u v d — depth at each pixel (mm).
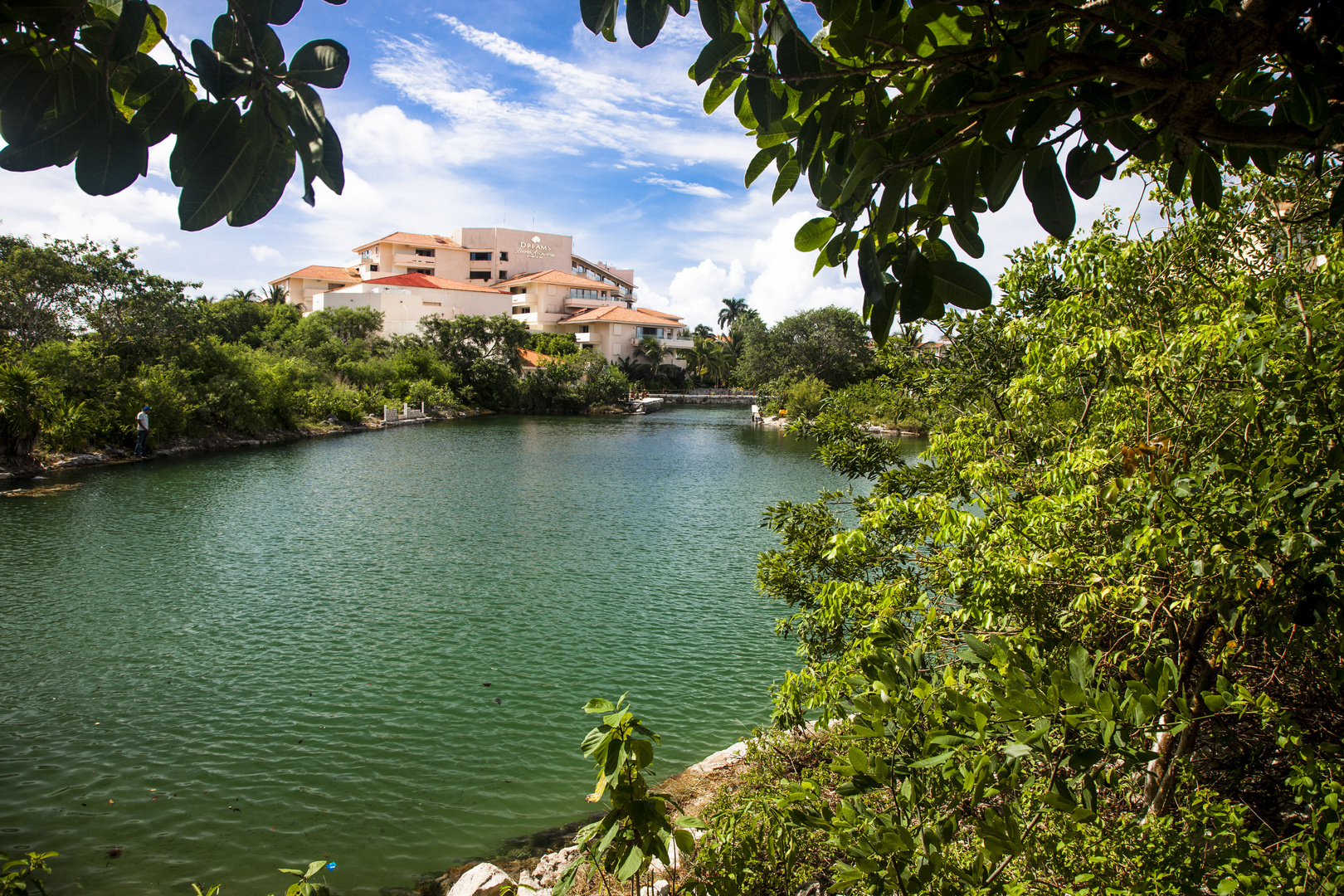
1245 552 2291
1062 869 2412
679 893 3473
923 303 1567
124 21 1064
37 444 23266
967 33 1417
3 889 2875
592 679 8680
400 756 6867
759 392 60375
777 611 11336
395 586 12250
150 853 5363
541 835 5746
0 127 1116
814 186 1617
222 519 16828
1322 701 3076
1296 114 1581
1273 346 2518
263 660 8961
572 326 87438
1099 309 4207
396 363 55625
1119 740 1895
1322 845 1997
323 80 1180
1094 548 3109
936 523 4480
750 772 5836
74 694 7887
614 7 1484
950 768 2152
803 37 1380
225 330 51250
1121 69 1448
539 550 15078
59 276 26672
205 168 1158
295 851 5457
